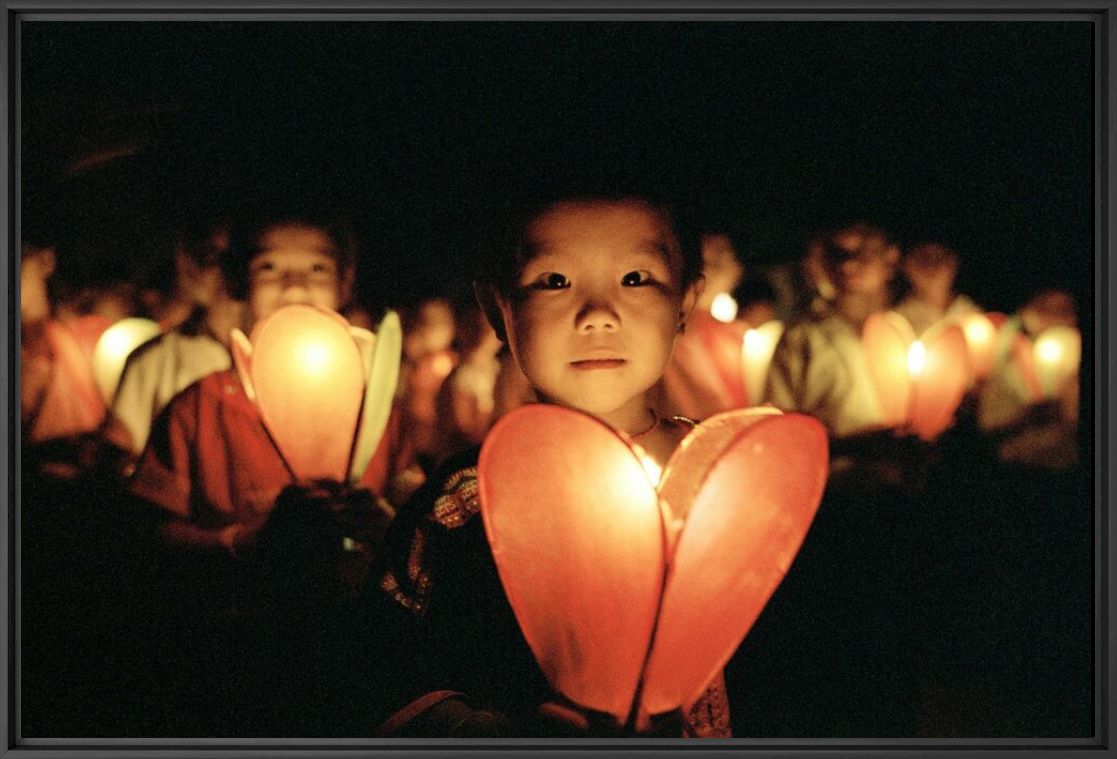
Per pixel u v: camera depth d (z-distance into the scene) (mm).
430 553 1876
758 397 1914
